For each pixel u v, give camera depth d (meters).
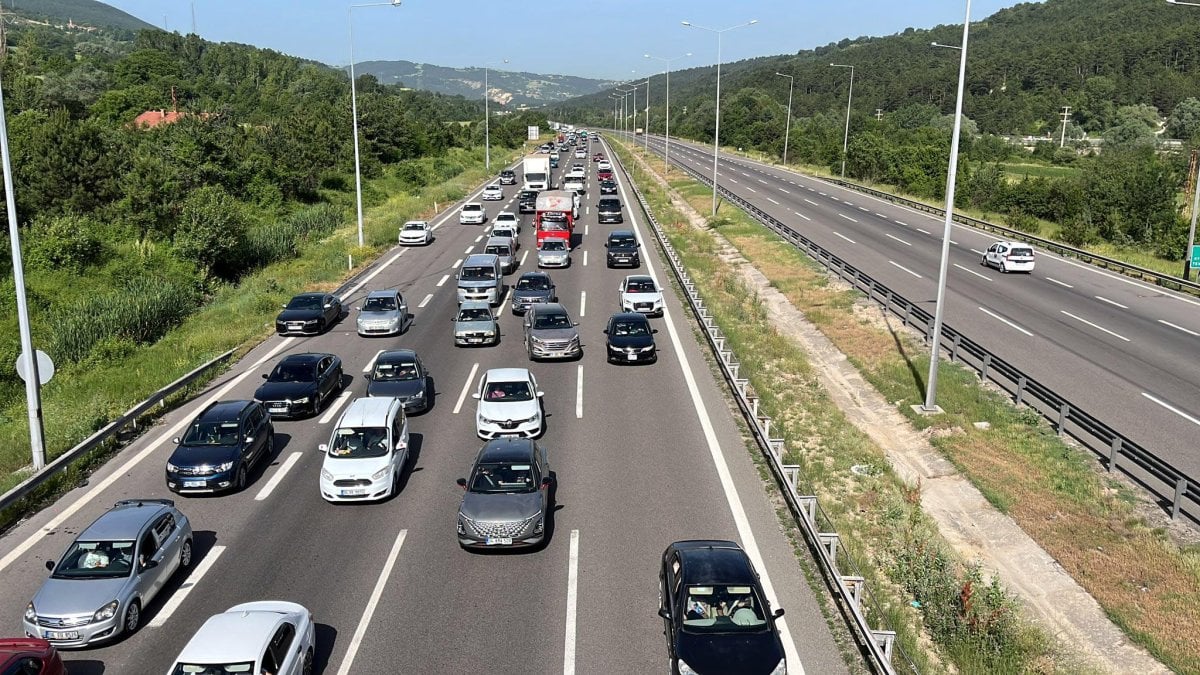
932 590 16.50
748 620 13.65
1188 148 88.75
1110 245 58.00
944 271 25.70
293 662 12.93
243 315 39.47
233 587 16.44
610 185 84.81
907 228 61.69
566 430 24.50
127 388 29.27
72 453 21.80
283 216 69.00
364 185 87.44
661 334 35.03
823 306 39.66
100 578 15.10
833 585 15.77
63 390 29.39
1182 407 25.47
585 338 34.84
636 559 17.25
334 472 19.98
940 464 23.28
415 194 89.88
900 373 30.06
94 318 35.84
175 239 50.19
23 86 88.50
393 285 46.12
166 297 39.72
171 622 15.35
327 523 19.19
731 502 19.75
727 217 65.44
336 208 73.69
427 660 14.00
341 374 29.39
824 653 14.08
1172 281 42.22
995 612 15.63
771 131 142.62
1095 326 34.72
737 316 37.81
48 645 13.17
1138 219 60.62
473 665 13.84
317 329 36.12
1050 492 21.09
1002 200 74.69
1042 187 72.00
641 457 22.44
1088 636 15.98
